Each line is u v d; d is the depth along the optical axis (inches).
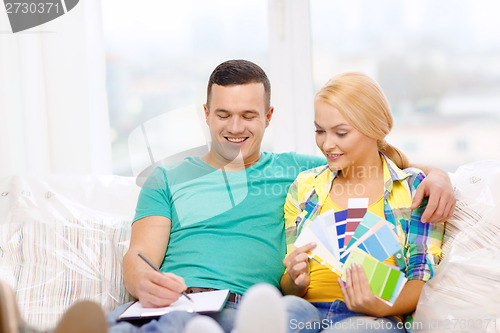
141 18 80.8
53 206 60.9
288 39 78.4
